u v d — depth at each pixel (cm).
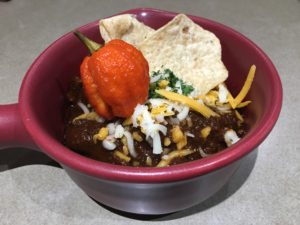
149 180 11
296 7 29
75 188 16
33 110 13
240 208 15
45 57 15
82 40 14
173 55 16
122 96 13
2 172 17
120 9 30
